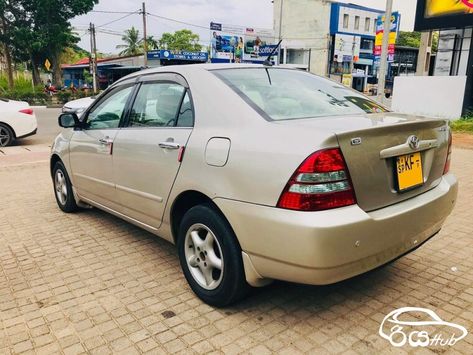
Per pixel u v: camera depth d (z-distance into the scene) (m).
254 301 2.96
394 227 2.47
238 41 47.59
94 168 4.09
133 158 3.42
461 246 3.92
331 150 2.22
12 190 6.19
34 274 3.45
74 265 3.61
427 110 14.29
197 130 2.88
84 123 4.38
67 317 2.81
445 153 3.05
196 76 3.11
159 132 3.21
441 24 14.33
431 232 2.94
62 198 5.04
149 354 2.43
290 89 3.14
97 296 3.08
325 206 2.22
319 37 50.78
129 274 3.43
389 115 2.91
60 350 2.47
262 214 2.35
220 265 2.76
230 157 2.55
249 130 2.56
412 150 2.61
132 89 3.78
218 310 2.86
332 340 2.52
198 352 2.43
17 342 2.55
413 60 58.41
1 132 10.06
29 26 36.38
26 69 45.50
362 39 53.66
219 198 2.60
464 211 4.95
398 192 2.57
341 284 3.19
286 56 53.03
